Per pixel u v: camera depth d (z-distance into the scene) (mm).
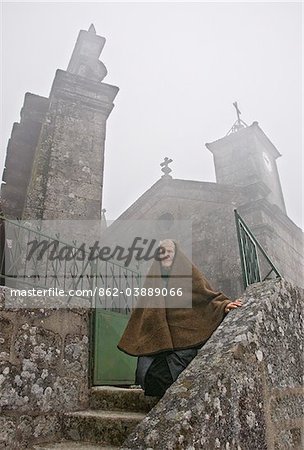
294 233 12234
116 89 7398
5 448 2895
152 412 1671
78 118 6926
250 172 13656
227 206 11898
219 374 1754
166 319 2986
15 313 3322
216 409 1636
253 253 4113
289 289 2785
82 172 6457
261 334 2160
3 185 7926
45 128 6684
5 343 3166
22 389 3166
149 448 1454
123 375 4504
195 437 1497
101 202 6359
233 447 1624
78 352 3818
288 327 2523
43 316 3562
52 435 3219
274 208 11086
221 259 11016
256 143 14750
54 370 3496
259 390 1941
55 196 6039
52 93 7207
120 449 1505
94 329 4262
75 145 6637
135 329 3148
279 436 1979
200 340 2797
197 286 3127
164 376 2809
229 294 10227
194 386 1732
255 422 1812
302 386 2426
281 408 2094
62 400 3453
